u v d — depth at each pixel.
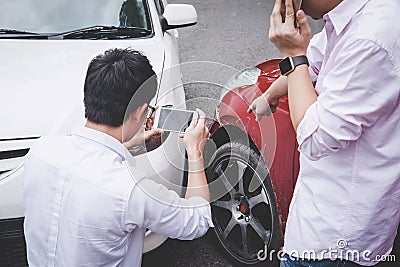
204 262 3.11
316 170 1.75
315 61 2.04
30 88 2.80
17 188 2.46
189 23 3.74
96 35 3.38
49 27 3.38
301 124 1.65
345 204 1.71
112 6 3.53
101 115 1.73
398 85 1.54
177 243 3.24
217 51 6.39
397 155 1.65
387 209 1.72
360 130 1.58
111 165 1.72
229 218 3.02
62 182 1.72
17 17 3.41
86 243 1.70
